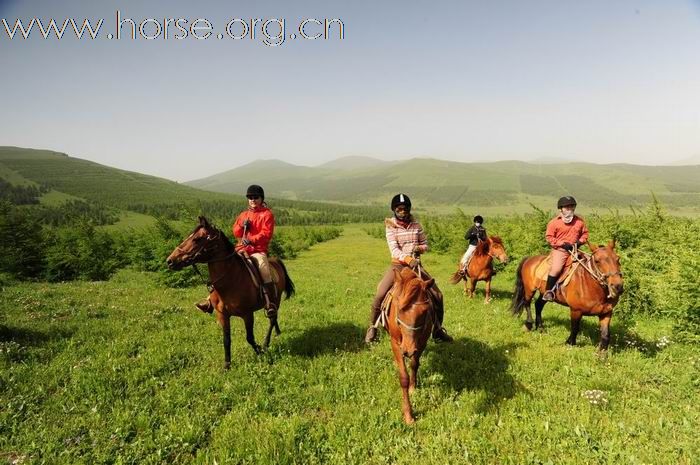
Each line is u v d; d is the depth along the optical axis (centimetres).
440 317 676
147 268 2494
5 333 884
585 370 714
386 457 486
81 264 2245
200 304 799
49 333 922
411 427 551
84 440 521
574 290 830
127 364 752
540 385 672
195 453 509
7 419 558
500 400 617
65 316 1094
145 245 2548
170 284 1736
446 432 531
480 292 1612
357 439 521
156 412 588
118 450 500
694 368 725
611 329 1022
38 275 2238
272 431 540
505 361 775
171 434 528
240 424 558
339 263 3344
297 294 1544
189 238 699
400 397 634
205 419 576
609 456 472
